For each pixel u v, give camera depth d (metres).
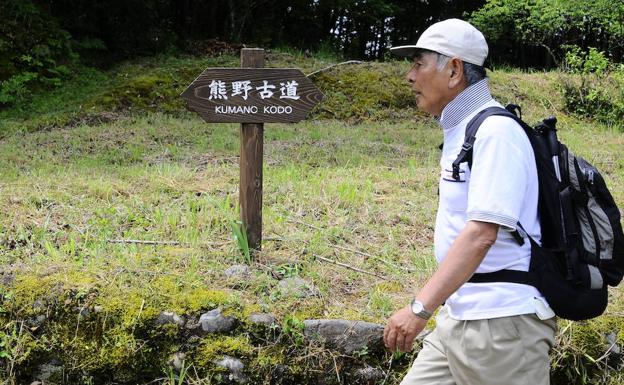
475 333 1.73
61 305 2.75
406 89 9.09
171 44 11.29
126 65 10.27
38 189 4.36
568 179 1.80
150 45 11.02
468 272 1.64
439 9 16.08
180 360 2.66
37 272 2.94
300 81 3.13
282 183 4.72
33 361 2.73
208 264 3.16
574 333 2.71
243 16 12.44
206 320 2.69
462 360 1.77
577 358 2.68
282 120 3.17
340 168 5.37
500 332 1.71
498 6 12.19
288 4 13.64
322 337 2.66
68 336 2.73
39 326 2.75
